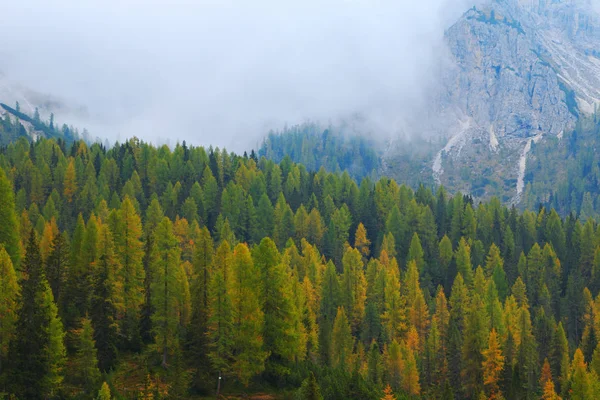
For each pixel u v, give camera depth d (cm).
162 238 7400
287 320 6781
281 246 14000
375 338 10262
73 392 5856
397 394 7506
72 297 7088
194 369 6519
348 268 11038
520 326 9956
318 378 6938
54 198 13362
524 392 8281
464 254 13312
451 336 9288
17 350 5516
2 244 6331
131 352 6981
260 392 6594
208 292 6738
